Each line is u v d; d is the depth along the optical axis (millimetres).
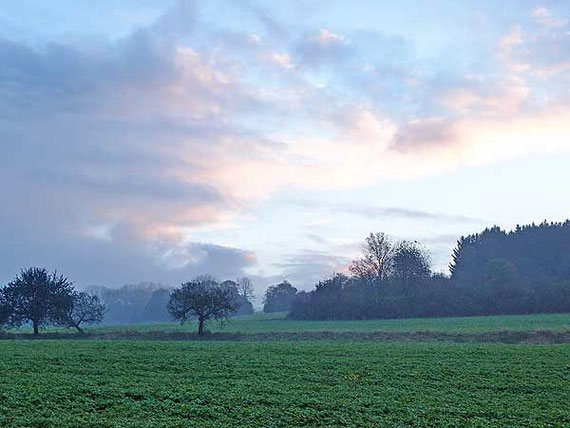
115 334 71125
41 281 81812
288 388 30484
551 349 45438
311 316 108562
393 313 101812
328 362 39406
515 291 99188
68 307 81312
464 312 98250
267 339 63375
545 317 83812
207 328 87562
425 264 119625
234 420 23797
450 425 23438
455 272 133875
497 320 82312
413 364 38375
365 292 113562
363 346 49844
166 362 39062
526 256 133000
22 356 41844
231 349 47688
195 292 73875
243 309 174625
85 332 79562
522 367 37062
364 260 117812
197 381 32250
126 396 27922
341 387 30922
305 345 51344
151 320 175375
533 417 24844
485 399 28344
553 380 33000
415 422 23844
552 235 136750
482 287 104312
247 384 31344
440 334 61812
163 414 24641
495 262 109938
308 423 23672
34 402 26297
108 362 39125
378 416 24750
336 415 24766
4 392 27953
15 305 80125
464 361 39656
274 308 165625
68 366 37188
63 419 23281
